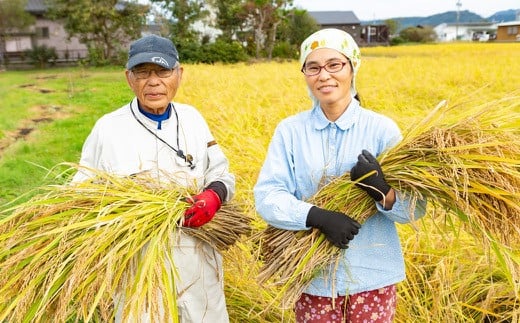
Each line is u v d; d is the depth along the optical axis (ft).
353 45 7.54
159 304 8.11
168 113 8.76
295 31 143.23
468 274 11.55
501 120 7.38
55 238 7.39
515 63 68.80
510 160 6.82
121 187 8.08
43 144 28.76
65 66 119.14
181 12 114.42
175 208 7.97
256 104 31.07
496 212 7.16
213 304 8.87
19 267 7.36
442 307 10.41
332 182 7.52
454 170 6.94
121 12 110.32
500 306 10.77
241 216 8.89
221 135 23.98
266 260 8.10
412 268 11.75
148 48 8.20
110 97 51.78
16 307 6.98
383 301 7.90
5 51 121.19
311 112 7.95
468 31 367.25
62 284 7.17
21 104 46.55
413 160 7.35
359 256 7.71
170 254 7.45
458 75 51.62
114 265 7.16
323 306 7.86
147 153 8.57
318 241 7.39
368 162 7.15
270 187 7.81
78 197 7.87
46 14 113.80
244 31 134.00
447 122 7.54
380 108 32.48
